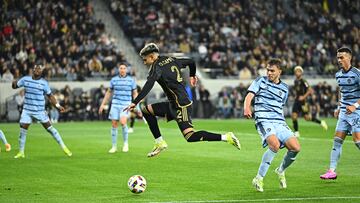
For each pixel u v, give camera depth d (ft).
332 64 437.58
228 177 135.54
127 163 161.38
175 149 196.95
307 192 115.03
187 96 116.26
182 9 434.30
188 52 412.57
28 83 174.19
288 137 115.34
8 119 352.49
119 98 190.80
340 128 131.03
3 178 135.74
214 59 413.39
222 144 213.25
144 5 431.02
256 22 443.32
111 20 431.02
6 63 363.97
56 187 123.24
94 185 125.49
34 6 392.88
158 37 411.54
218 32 425.69
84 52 384.06
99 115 363.97
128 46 418.72
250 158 171.32
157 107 119.34
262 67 409.49
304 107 246.47
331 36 450.71
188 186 123.44
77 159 171.01
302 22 460.14
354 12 488.85
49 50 374.22
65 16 394.73
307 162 161.27
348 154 179.01
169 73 114.73
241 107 392.27
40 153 187.21
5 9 385.91
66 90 359.05
